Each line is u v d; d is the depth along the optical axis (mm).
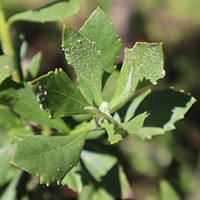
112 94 384
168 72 858
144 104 345
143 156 718
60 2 366
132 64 301
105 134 376
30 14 374
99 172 389
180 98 341
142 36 860
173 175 669
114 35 321
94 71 313
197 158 709
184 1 897
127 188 390
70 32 303
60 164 295
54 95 299
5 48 391
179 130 734
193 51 889
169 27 889
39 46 782
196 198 625
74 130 361
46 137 298
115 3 777
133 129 295
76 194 465
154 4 885
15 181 396
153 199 717
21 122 380
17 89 352
